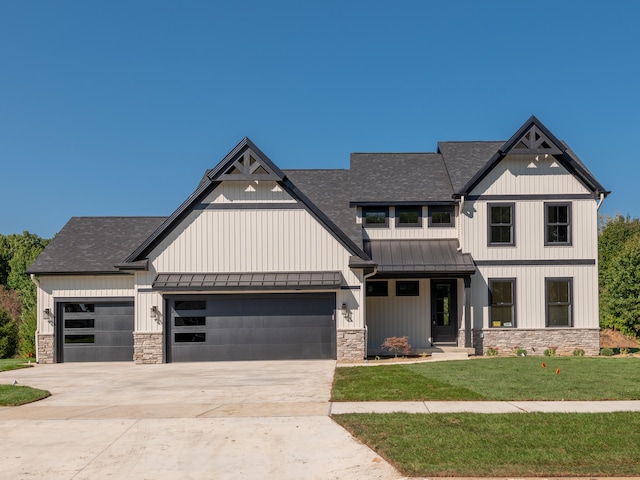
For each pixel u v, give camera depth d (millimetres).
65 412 12438
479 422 10664
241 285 21688
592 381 15047
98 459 9047
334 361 21625
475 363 19234
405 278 25016
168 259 22297
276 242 22375
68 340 23922
